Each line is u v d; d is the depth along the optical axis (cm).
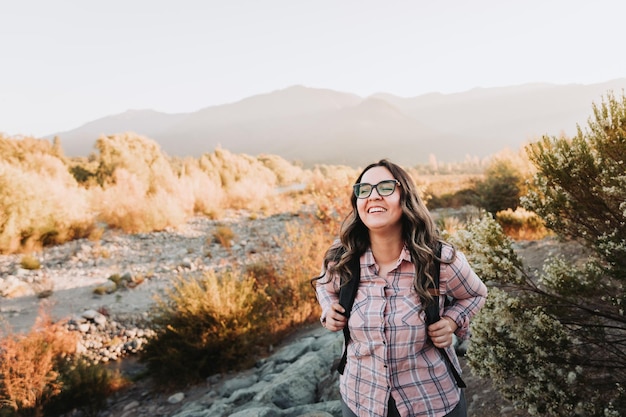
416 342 152
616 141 230
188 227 1556
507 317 237
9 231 1141
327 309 170
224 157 3400
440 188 2122
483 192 1277
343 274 169
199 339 549
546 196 265
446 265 157
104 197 1723
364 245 171
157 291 928
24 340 505
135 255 1197
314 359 447
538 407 229
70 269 1064
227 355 544
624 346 242
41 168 2177
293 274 714
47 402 480
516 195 1173
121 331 757
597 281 238
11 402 443
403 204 161
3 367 457
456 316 158
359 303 162
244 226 1593
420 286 154
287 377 417
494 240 259
